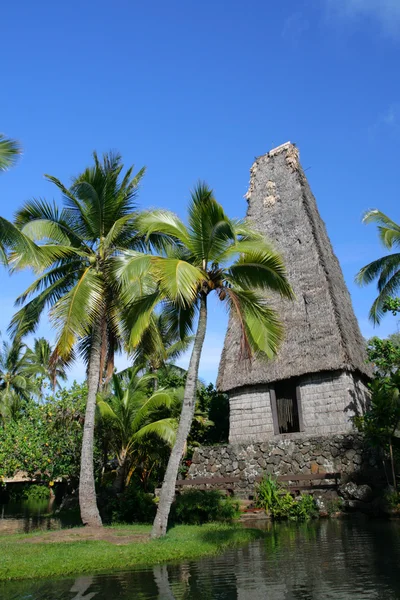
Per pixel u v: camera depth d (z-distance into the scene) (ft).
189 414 45.96
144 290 53.06
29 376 151.64
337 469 67.31
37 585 29.40
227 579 29.94
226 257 46.11
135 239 57.26
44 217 54.75
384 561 33.04
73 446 76.74
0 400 138.41
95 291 52.01
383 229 69.82
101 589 28.07
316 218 92.99
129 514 61.46
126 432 72.64
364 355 83.05
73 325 49.73
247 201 98.43
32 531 55.88
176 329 54.90
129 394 74.38
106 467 86.38
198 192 44.34
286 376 76.48
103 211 55.31
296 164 96.12
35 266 49.96
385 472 63.36
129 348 50.57
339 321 77.00
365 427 63.05
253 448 75.05
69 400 78.23
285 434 75.61
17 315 57.62
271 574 30.91
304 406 75.51
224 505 60.29
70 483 100.07
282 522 58.23
